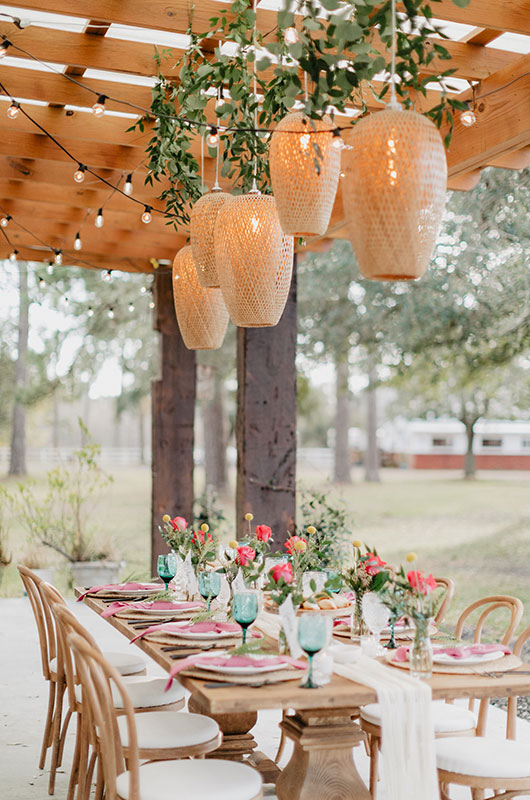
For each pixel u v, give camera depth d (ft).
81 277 42.47
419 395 69.97
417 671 9.05
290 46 8.39
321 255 33.12
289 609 9.65
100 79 14.64
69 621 9.99
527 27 11.53
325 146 9.36
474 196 24.34
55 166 18.58
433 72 12.95
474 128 14.02
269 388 20.62
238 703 8.16
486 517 59.47
